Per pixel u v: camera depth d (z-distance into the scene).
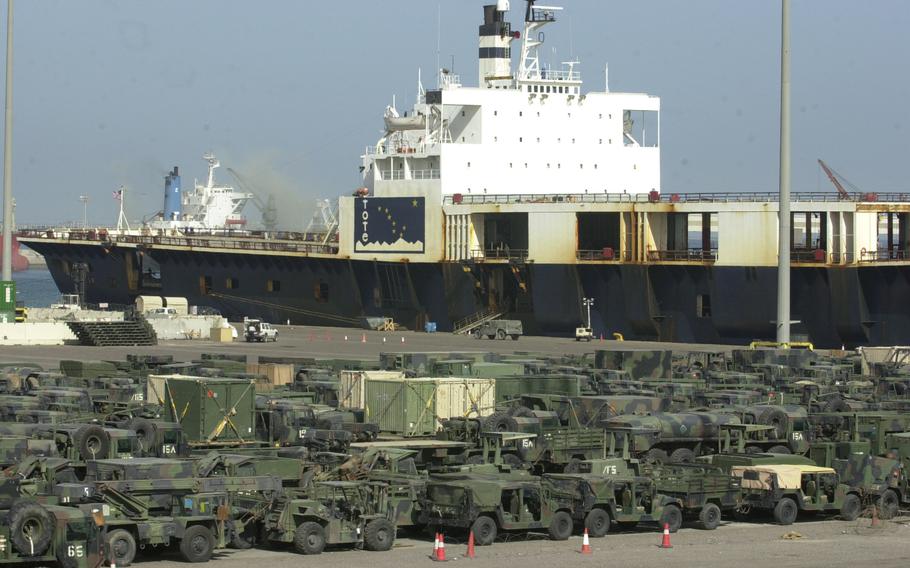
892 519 105.25
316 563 83.81
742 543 93.75
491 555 87.38
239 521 87.44
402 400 126.94
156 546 86.38
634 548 90.81
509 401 135.25
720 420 115.81
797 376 174.50
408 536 94.81
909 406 143.75
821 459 110.50
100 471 86.12
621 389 150.25
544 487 92.88
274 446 116.75
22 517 75.44
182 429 110.75
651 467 102.44
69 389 138.25
